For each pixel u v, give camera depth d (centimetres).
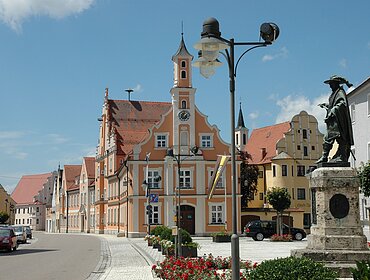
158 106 7844
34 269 2366
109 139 7444
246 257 2762
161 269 1753
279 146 6888
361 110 4288
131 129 7406
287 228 4844
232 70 1159
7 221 10062
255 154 7600
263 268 1102
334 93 1792
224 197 5969
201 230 5875
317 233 1708
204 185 5969
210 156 6044
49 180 12925
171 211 5897
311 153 6925
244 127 9575
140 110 7688
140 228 5850
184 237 2956
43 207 13012
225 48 1160
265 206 6625
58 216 10719
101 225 7862
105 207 7756
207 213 5928
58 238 6259
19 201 13738
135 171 5916
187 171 5978
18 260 2891
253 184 6919
